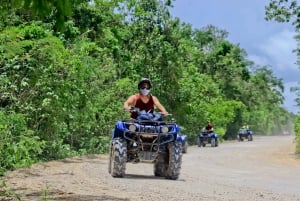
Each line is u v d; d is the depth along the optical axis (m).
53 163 16.58
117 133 12.57
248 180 13.85
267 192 10.48
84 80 21.17
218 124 57.47
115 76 29.64
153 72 41.62
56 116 18.97
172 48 42.22
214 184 11.83
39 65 17.70
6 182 10.64
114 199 8.13
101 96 25.50
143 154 12.64
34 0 4.54
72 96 19.50
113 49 32.69
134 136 12.50
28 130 15.59
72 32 22.97
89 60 21.30
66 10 4.59
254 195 9.77
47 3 4.54
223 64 71.25
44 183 10.55
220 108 56.91
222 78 72.44
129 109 12.70
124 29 39.34
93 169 14.82
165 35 43.69
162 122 12.68
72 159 19.23
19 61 16.97
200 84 47.25
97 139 24.89
